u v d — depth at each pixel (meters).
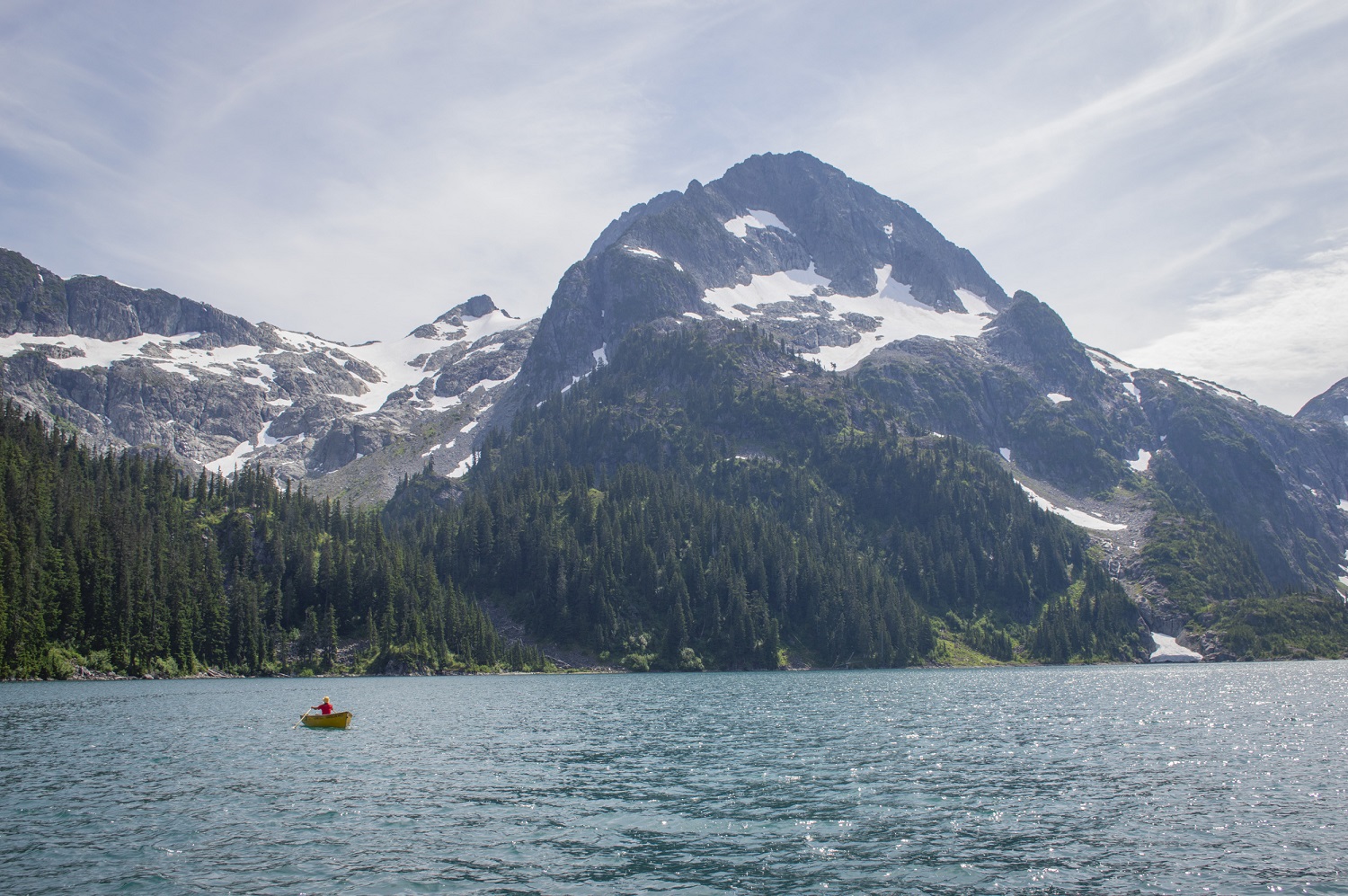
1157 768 71.00
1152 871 44.50
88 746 83.50
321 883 43.19
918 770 70.62
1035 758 76.06
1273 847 48.38
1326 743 84.25
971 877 43.75
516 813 56.44
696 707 121.81
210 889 42.38
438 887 42.56
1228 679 176.25
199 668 188.00
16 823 53.88
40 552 172.50
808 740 88.25
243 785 65.56
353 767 73.25
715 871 44.81
